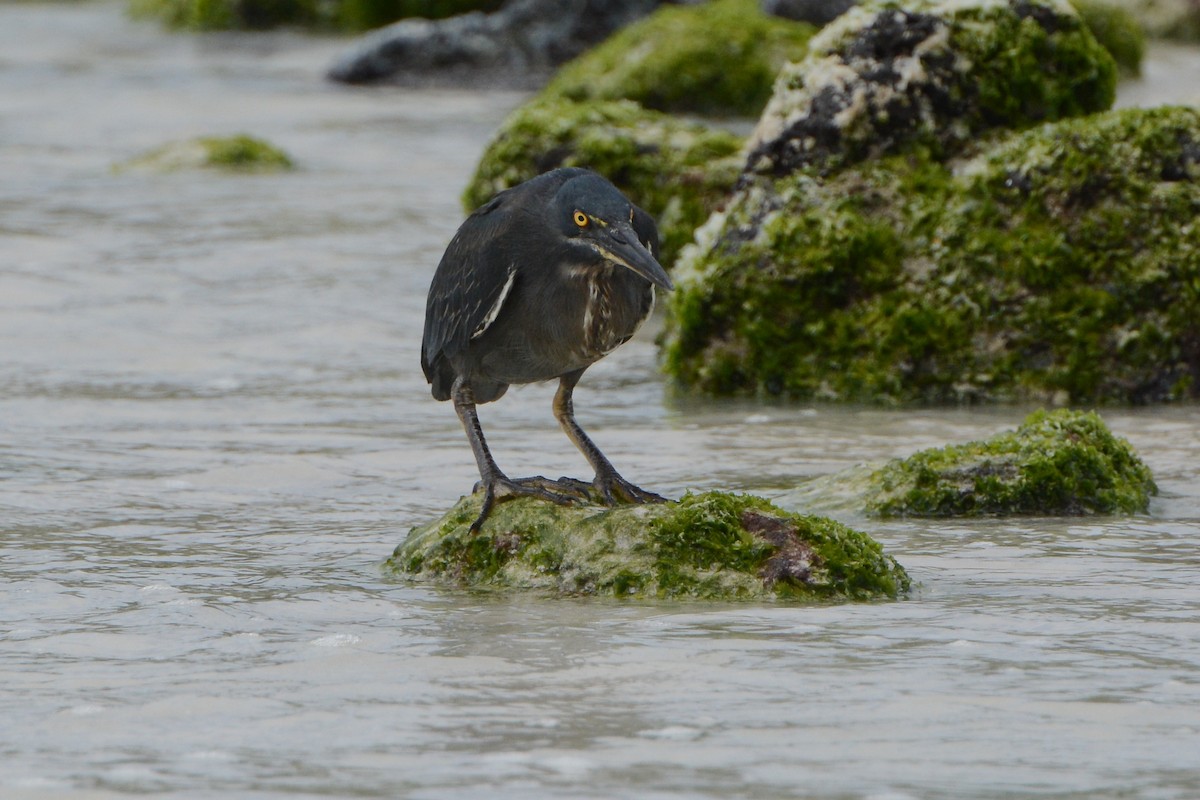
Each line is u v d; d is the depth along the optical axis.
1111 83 15.06
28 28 54.28
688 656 7.11
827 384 14.13
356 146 30.86
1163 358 13.68
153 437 12.45
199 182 26.06
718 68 33.59
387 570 8.84
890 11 14.66
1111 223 13.72
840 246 14.12
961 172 14.36
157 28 53.78
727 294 14.36
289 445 12.23
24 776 5.71
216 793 5.53
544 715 6.34
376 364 15.28
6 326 16.44
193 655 7.28
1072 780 5.59
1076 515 10.06
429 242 21.16
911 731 6.11
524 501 8.69
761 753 5.88
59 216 22.66
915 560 8.96
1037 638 7.38
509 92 40.81
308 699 6.58
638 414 13.55
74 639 7.56
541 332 8.80
